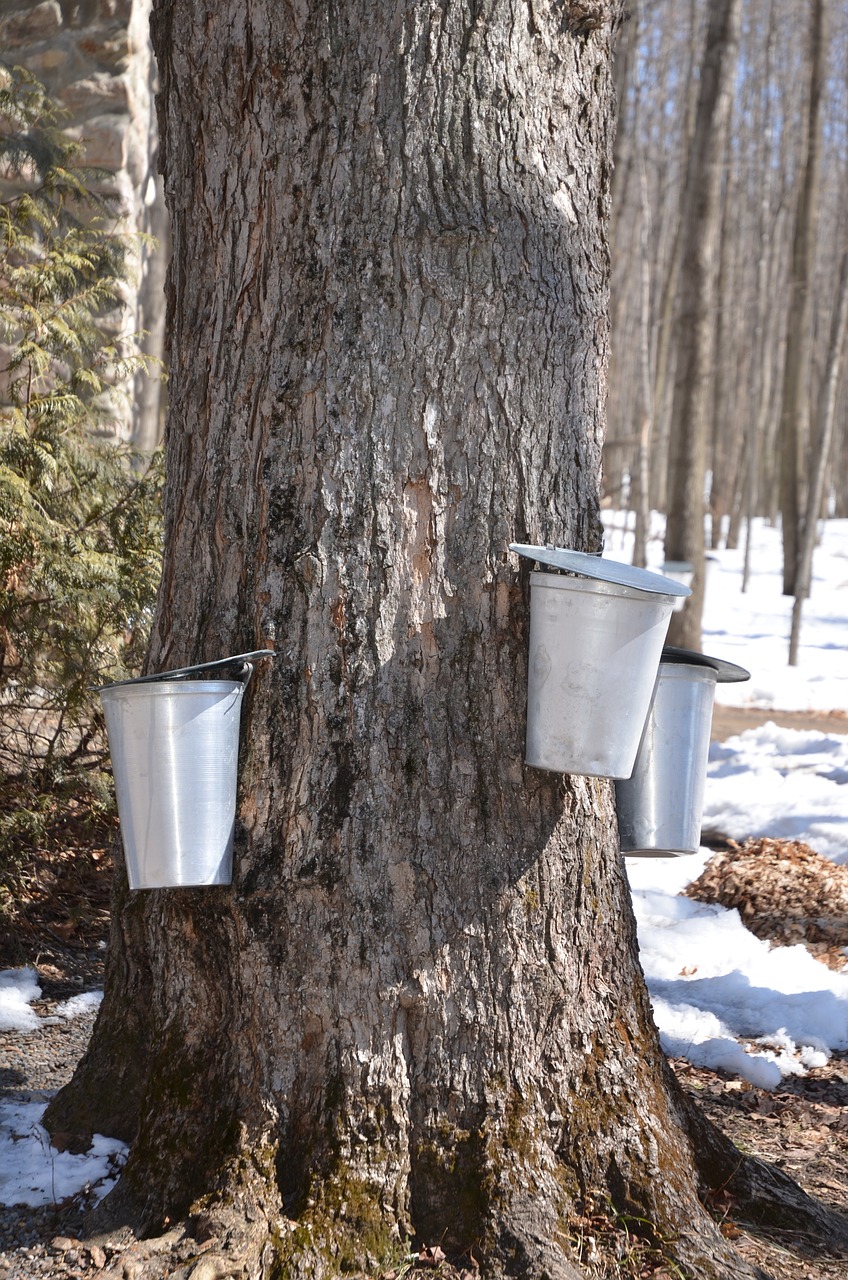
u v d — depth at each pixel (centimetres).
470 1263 232
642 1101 260
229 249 263
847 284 1462
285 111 254
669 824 273
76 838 477
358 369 247
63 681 445
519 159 256
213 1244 228
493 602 251
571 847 259
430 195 249
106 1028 297
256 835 248
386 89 249
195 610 267
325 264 249
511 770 252
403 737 247
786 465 2241
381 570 247
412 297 248
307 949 245
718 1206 267
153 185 809
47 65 748
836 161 3403
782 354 3325
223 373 264
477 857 248
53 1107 298
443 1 250
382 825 245
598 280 273
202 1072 258
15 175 686
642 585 224
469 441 250
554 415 259
